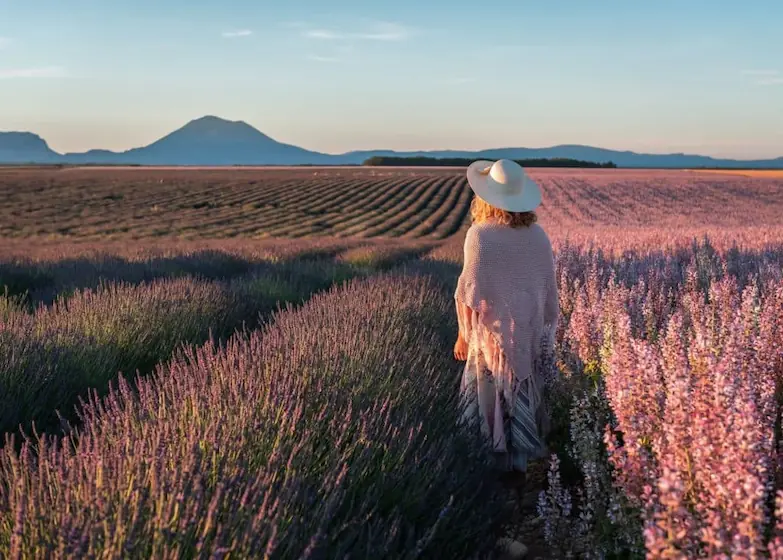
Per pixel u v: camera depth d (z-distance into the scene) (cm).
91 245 2794
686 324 477
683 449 241
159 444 245
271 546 188
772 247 1171
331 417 323
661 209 4975
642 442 286
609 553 274
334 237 3928
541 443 374
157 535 194
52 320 654
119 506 198
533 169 13338
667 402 266
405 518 256
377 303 668
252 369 353
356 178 9900
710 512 201
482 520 292
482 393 375
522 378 367
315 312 635
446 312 749
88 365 519
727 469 210
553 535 288
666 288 746
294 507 232
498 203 363
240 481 230
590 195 6431
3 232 4053
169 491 211
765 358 356
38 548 191
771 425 279
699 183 7675
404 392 382
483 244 364
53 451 245
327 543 219
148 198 6444
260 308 899
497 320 366
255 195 6919
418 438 317
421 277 1074
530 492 366
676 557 183
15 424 402
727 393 246
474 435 355
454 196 7112
